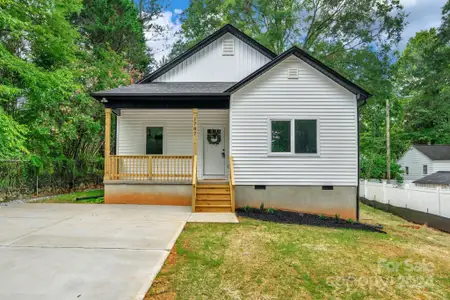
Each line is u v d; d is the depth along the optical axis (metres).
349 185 8.70
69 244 4.57
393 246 5.52
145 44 22.19
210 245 4.94
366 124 27.50
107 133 8.99
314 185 8.72
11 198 9.09
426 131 26.72
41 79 8.77
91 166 13.75
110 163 8.97
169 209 8.12
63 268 3.61
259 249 4.85
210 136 10.78
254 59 11.48
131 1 19.70
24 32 9.09
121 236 5.12
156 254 4.23
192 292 3.25
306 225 7.14
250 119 8.81
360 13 16.91
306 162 8.77
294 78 8.84
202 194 8.64
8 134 7.18
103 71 14.02
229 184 8.95
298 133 8.80
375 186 13.62
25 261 3.82
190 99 9.09
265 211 8.41
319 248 5.06
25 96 9.67
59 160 11.27
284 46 19.52
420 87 24.91
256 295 3.25
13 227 5.62
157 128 10.72
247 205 8.71
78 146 13.02
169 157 9.09
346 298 3.29
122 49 19.25
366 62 16.94
